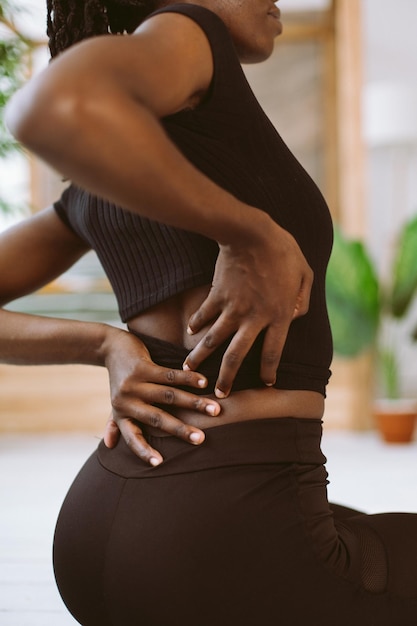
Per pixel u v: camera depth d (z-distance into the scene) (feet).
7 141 13.75
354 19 20.59
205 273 3.28
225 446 3.19
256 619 3.13
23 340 3.86
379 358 19.33
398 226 22.31
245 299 3.12
